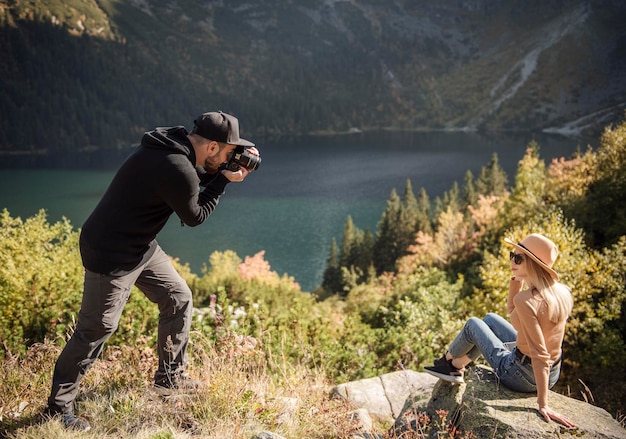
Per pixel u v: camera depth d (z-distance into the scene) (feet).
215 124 9.39
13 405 10.52
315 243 331.57
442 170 629.51
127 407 10.37
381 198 473.26
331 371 17.98
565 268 50.72
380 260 249.96
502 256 56.03
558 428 9.68
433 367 12.07
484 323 11.66
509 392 10.88
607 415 10.36
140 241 9.55
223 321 16.48
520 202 91.61
